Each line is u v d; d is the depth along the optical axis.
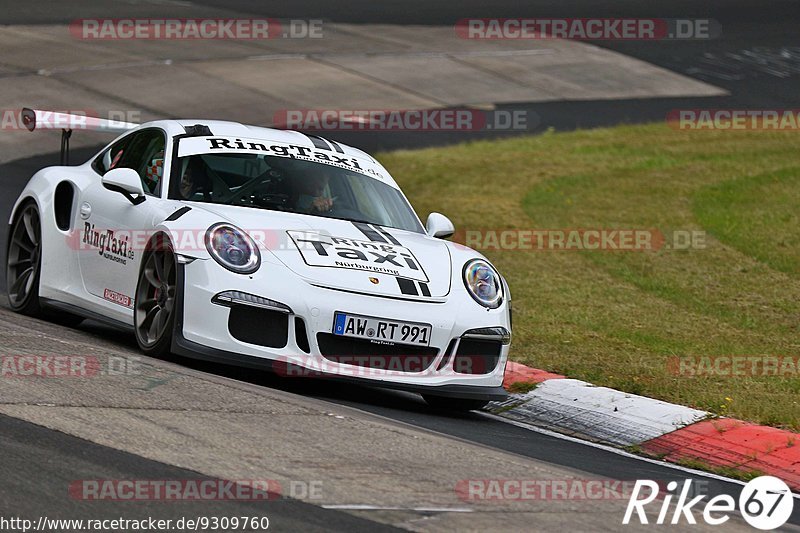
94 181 27.67
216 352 21.95
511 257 43.62
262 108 69.81
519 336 32.38
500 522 15.19
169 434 17.28
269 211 24.78
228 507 14.55
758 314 36.62
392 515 14.93
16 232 29.48
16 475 14.87
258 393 20.67
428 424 22.33
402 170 58.84
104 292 25.77
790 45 98.75
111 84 71.44
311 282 22.30
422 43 92.25
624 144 67.38
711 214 51.09
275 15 99.38
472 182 57.19
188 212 23.69
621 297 38.22
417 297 23.02
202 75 76.00
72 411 17.84
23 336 22.81
